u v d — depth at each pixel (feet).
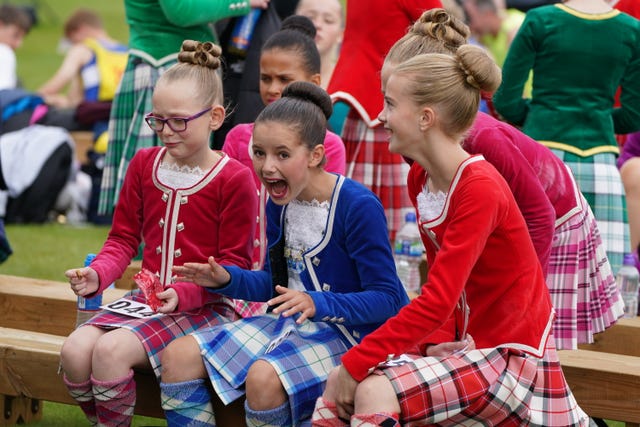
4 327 33.47
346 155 38.96
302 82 25.21
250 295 25.39
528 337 22.45
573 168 34.99
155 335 25.67
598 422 29.07
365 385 21.80
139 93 39.34
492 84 22.90
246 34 40.68
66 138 60.85
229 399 24.11
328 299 23.56
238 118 40.65
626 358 29.07
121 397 25.13
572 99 35.06
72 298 33.22
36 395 28.60
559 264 28.86
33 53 140.26
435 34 25.08
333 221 24.71
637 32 35.29
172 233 26.78
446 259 21.86
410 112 22.65
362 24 37.78
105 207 40.98
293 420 23.63
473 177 22.27
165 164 27.25
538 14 35.17
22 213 60.23
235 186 26.45
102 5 173.58
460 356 22.47
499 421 22.63
